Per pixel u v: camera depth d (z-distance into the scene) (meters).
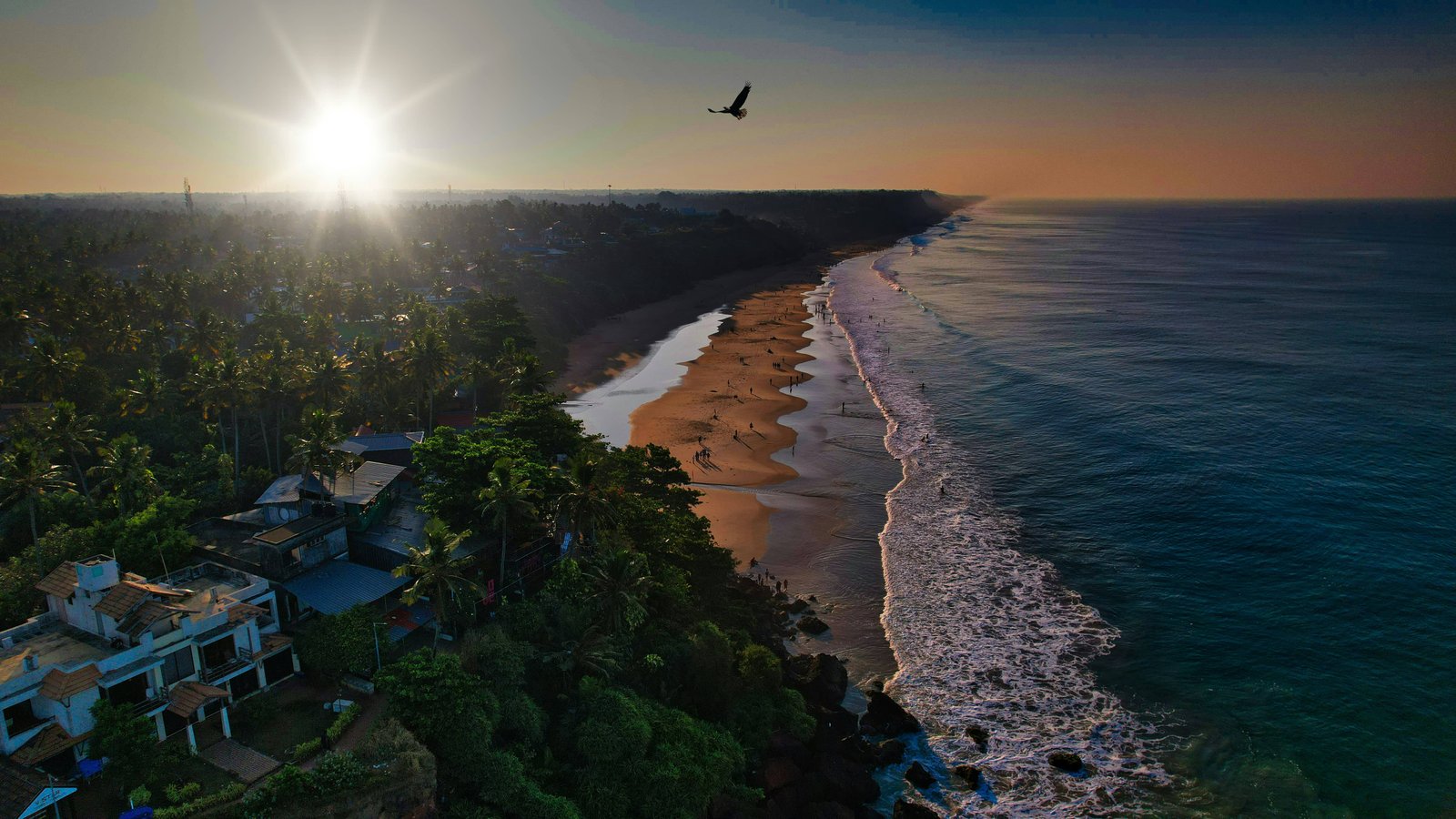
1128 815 43.44
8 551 60.09
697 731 44.06
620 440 98.38
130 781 35.72
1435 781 44.53
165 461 78.50
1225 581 65.00
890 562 69.19
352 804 35.16
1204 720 50.16
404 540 54.41
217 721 41.38
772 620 60.50
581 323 172.62
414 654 41.94
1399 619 58.94
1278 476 83.44
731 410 110.75
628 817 39.88
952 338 159.38
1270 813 43.22
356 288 156.25
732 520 77.12
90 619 41.97
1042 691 53.25
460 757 38.62
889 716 50.72
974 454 93.69
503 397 96.12
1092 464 89.12
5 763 35.50
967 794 45.28
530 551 56.59
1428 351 135.38
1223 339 151.12
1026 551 70.62
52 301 122.69
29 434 69.94
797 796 43.66
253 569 50.56
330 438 60.88
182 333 115.00
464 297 168.50
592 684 43.59
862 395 119.06
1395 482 81.12
